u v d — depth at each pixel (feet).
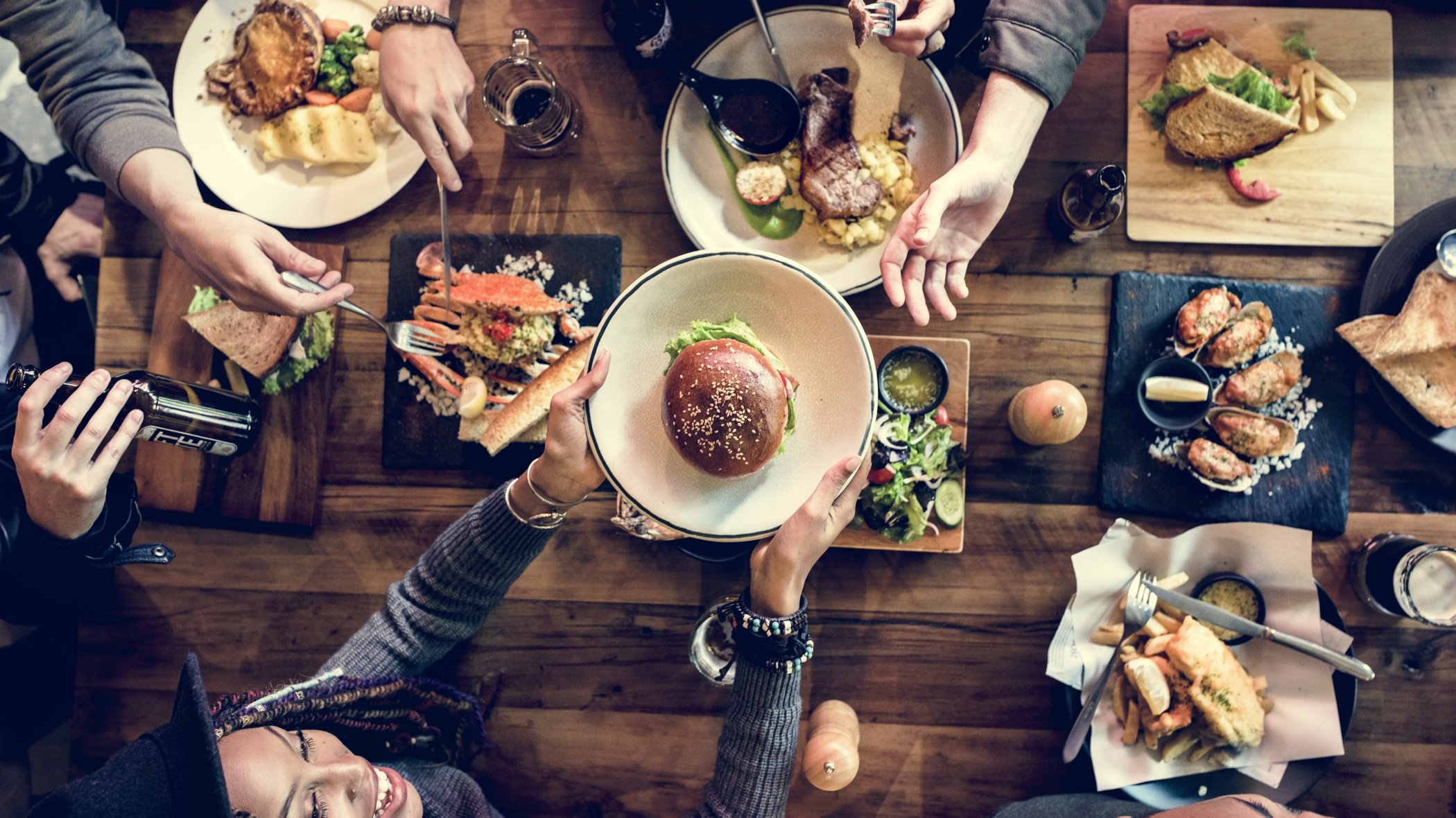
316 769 3.77
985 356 5.46
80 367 6.72
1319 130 5.32
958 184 4.58
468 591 4.86
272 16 5.28
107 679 5.56
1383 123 5.29
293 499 5.51
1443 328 4.91
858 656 5.43
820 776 4.84
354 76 5.39
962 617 5.41
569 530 5.50
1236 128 5.08
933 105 5.15
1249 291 5.35
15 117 6.86
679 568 5.48
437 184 5.54
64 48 4.92
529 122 5.11
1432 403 5.04
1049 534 5.41
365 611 5.53
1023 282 5.45
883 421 5.08
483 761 5.49
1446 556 4.99
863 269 5.20
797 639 4.36
